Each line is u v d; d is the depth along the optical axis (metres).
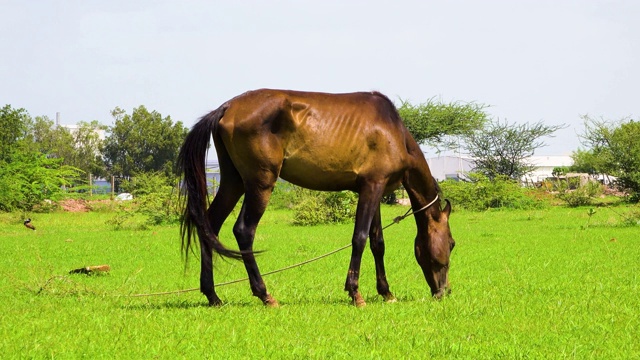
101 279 12.06
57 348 6.56
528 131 61.03
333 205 27.61
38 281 11.08
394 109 9.40
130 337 7.01
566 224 24.67
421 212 9.73
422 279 11.95
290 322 7.79
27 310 8.70
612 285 10.50
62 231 23.83
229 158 9.02
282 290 10.55
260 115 8.70
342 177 9.08
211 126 8.84
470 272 12.52
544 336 7.09
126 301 9.62
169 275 12.72
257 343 6.81
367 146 9.05
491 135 61.44
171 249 17.25
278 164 8.81
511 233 21.23
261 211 8.85
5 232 23.31
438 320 7.96
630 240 17.94
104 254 16.20
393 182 9.34
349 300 9.62
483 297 9.58
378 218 9.65
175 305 9.23
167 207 26.78
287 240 19.67
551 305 8.77
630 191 35.62
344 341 6.92
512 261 14.07
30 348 6.53
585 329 7.39
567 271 12.41
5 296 10.08
